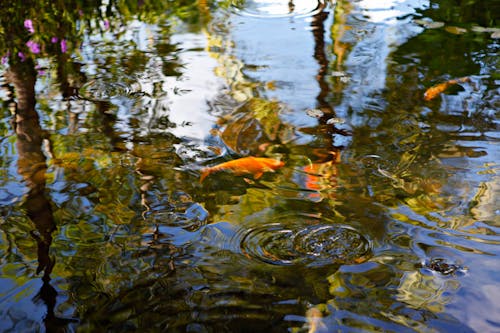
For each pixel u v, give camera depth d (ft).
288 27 17.22
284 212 8.89
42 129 11.57
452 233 8.20
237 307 7.00
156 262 7.84
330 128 11.48
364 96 12.75
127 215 8.92
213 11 19.19
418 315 6.73
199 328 6.69
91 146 10.96
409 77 13.58
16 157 10.56
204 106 12.54
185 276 7.55
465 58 14.51
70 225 8.68
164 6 19.89
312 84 13.44
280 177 9.91
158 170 10.19
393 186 9.46
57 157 10.57
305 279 7.43
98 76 14.07
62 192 9.52
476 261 7.59
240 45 15.96
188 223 8.71
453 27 16.60
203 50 15.69
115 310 7.00
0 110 12.39
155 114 12.19
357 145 10.82
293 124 11.69
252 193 9.46
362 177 9.79
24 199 9.32
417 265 7.57
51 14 18.94
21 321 6.82
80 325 6.77
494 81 13.19
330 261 7.75
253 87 13.38
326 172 9.98
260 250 8.04
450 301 6.93
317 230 8.39
